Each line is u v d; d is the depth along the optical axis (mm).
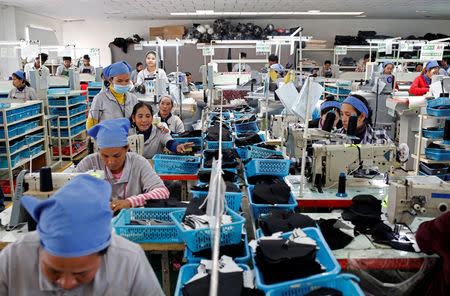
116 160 2119
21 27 11516
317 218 2250
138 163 2357
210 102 5258
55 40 14055
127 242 1138
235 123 5051
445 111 4734
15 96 5785
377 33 15016
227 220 1785
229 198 2305
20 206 2004
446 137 4680
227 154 3365
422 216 2184
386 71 7430
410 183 2162
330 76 10836
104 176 2234
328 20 14844
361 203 2295
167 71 13188
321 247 1657
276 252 1517
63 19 14336
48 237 859
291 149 3674
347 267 1784
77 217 864
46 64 11570
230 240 1743
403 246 1884
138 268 1109
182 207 2170
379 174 3135
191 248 1713
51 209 866
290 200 2510
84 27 14750
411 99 5668
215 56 12992
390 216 2207
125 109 3791
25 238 1037
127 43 13141
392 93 6305
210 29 13078
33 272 1020
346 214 2244
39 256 1011
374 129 3240
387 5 11367
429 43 6543
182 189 3303
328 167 2807
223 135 4125
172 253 2451
